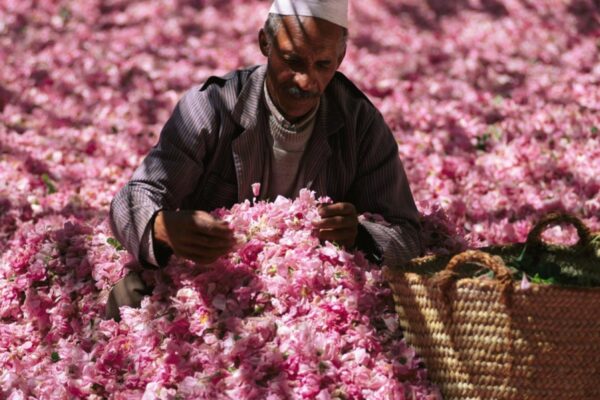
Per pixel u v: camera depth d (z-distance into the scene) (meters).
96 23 12.24
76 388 4.14
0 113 9.52
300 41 4.30
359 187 4.91
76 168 8.04
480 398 3.91
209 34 12.01
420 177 7.82
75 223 4.93
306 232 4.33
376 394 3.92
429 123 9.25
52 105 9.73
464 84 10.45
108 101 9.84
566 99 10.09
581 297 3.81
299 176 4.75
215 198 4.78
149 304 4.28
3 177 7.69
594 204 7.19
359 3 12.98
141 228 4.30
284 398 3.88
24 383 4.24
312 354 3.94
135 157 8.34
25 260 4.77
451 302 3.90
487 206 7.23
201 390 3.90
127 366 4.21
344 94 4.79
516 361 3.84
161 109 9.74
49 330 4.62
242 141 4.63
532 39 12.05
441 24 12.55
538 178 7.87
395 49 11.73
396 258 4.55
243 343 4.00
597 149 8.37
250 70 4.78
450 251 4.99
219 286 4.25
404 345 4.09
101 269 4.60
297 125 4.64
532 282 4.03
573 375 3.88
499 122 9.38
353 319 4.14
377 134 4.87
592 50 11.74
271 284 4.18
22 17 12.14
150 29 12.01
